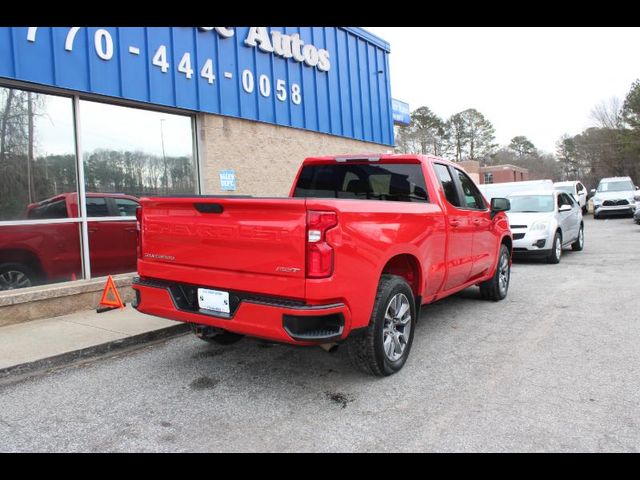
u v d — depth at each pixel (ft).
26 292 19.67
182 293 13.71
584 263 35.94
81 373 15.12
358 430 11.13
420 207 15.35
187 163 27.55
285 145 33.06
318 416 11.86
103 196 23.54
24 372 14.97
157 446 10.61
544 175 288.30
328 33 37.17
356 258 12.11
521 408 12.05
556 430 10.93
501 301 23.98
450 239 17.44
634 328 18.66
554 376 14.08
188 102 26.43
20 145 20.65
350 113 39.63
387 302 13.56
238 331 12.38
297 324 11.30
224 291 12.53
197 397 13.14
